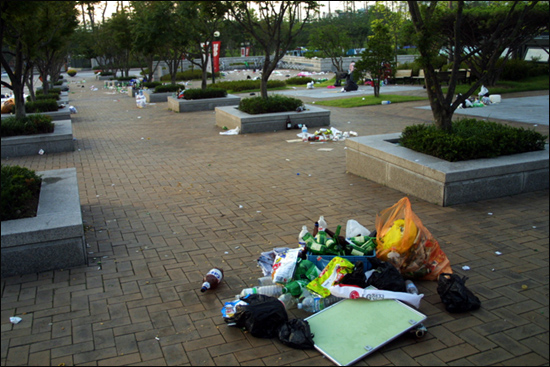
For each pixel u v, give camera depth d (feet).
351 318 13.71
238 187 28.48
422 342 13.00
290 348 12.87
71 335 13.65
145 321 14.32
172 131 51.29
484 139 25.26
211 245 19.90
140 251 19.42
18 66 41.19
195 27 78.07
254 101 50.01
